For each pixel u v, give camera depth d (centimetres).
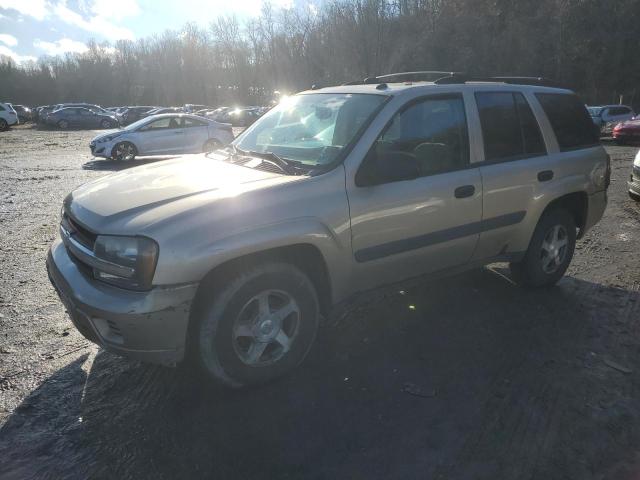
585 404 313
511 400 315
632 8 4616
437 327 408
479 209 400
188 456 267
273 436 282
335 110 386
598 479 254
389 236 354
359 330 404
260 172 344
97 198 324
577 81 4672
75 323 307
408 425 292
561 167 455
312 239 315
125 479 252
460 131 398
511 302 455
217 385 312
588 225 500
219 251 282
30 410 302
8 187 1068
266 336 319
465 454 270
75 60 9312
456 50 4406
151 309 273
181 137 1636
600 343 386
